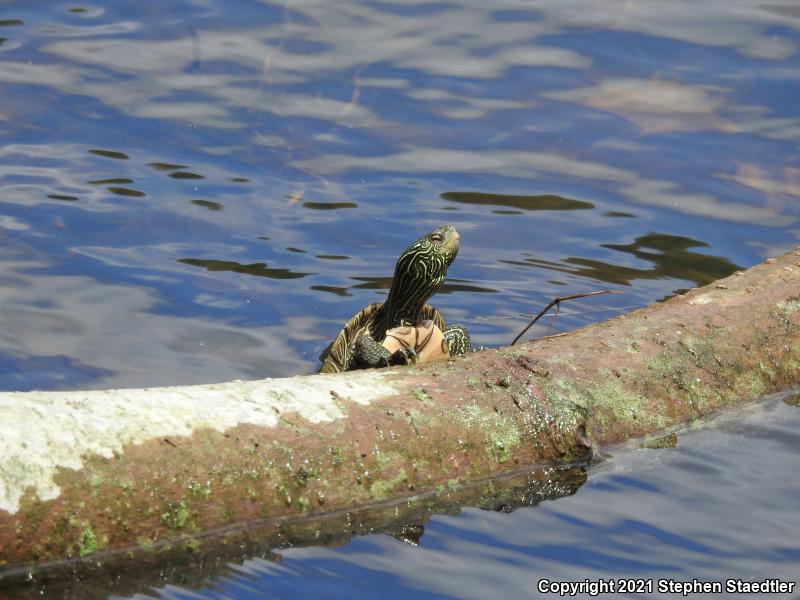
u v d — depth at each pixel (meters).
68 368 9.47
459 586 6.43
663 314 9.11
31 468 6.00
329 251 12.10
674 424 8.44
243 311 10.82
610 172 13.92
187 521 6.46
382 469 7.12
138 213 12.45
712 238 12.62
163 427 6.52
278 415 6.94
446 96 15.42
